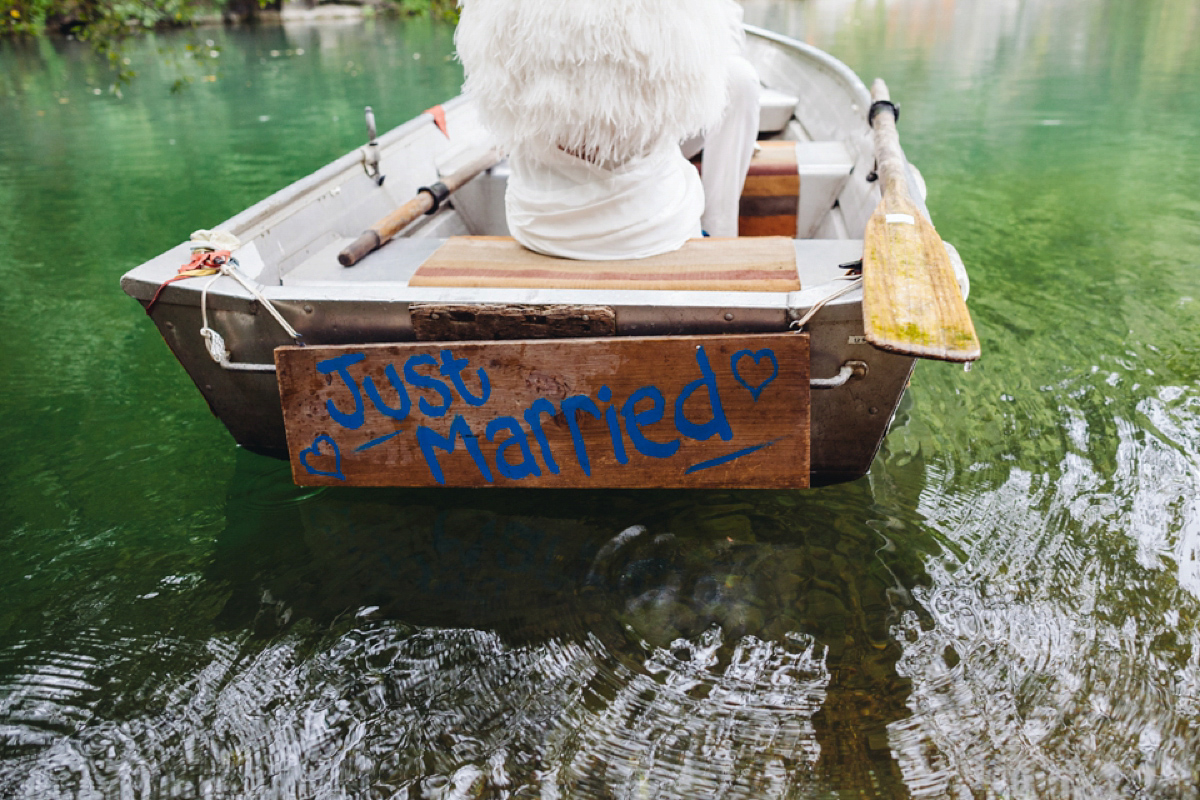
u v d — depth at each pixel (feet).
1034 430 8.76
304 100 29.48
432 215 10.17
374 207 9.53
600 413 6.49
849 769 5.32
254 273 7.50
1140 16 43.55
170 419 9.74
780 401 6.30
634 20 6.29
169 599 6.91
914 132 21.34
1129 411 9.02
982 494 7.79
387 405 6.68
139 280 6.76
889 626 6.36
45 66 38.91
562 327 6.33
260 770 5.44
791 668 6.05
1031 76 28.66
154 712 5.88
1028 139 20.43
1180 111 22.74
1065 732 5.49
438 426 6.70
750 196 10.30
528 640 6.36
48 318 12.54
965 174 17.74
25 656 6.36
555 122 6.70
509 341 6.38
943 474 8.10
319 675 6.13
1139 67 29.58
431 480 6.94
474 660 6.20
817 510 7.62
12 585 7.09
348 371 6.60
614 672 6.07
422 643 6.37
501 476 6.86
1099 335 10.69
